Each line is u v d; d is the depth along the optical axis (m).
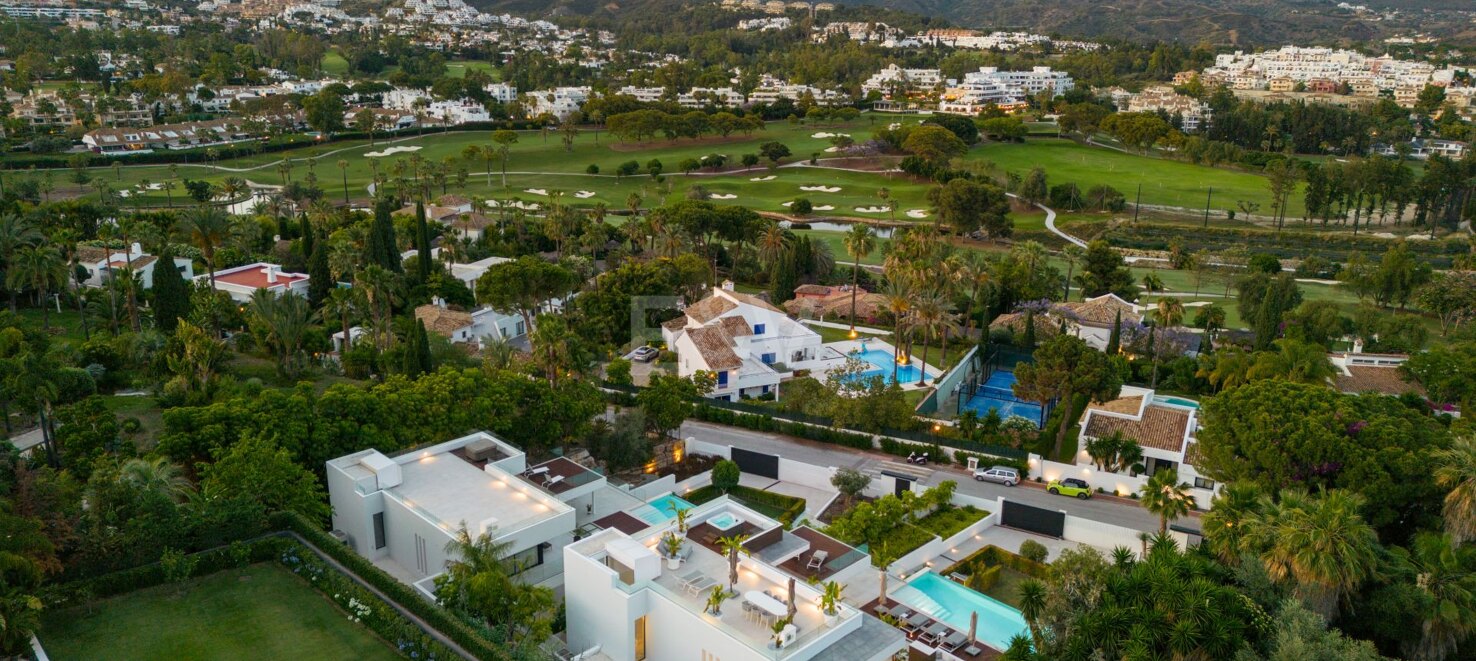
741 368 92.50
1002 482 73.38
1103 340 109.06
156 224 142.50
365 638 45.34
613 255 148.25
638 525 54.94
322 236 143.25
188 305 93.56
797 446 81.00
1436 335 128.50
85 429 60.19
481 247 151.50
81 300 97.06
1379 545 53.25
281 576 50.38
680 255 124.31
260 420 58.81
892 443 79.06
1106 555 63.28
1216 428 65.06
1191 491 69.69
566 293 108.94
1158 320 103.38
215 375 74.44
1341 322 116.94
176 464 56.97
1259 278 126.19
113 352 81.56
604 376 95.50
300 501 54.25
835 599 42.69
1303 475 60.50
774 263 136.00
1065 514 65.19
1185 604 43.28
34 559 42.66
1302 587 46.84
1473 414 80.50
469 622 44.50
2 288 99.50
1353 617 48.81
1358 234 198.25
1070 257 139.00
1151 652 42.66
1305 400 63.09
